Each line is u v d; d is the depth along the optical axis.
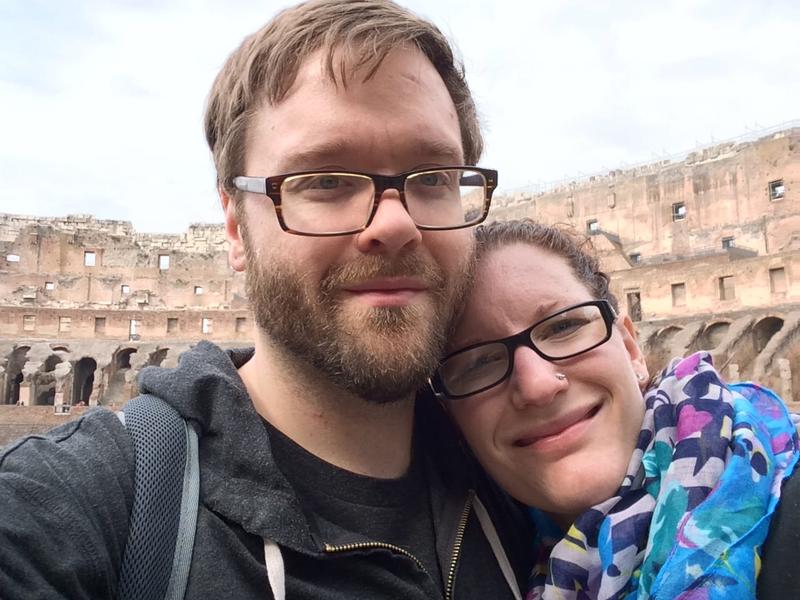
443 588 0.38
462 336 0.44
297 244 0.35
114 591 0.29
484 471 0.48
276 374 0.38
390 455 0.39
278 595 0.31
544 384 0.40
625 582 0.37
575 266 0.47
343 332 0.34
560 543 0.40
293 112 0.36
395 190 0.35
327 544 0.34
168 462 0.33
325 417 0.37
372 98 0.35
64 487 0.29
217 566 0.31
